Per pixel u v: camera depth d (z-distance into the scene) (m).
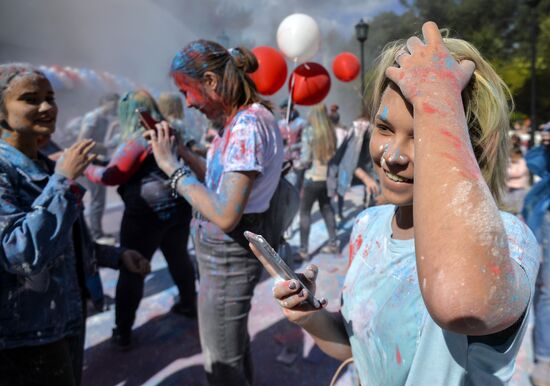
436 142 0.55
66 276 1.49
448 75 0.62
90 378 2.47
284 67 2.59
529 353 2.58
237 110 1.66
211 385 1.77
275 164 1.65
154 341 2.84
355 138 4.14
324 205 4.41
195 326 3.02
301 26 3.01
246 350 1.96
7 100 1.41
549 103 24.83
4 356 1.35
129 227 2.65
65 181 1.38
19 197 1.38
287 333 2.88
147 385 2.40
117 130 5.15
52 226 1.31
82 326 1.60
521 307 0.53
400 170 0.71
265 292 3.48
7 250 1.24
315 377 2.43
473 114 0.70
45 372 1.40
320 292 3.55
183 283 3.04
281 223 1.80
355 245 0.98
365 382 0.88
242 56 1.73
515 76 23.91
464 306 0.47
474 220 0.49
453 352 0.68
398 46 0.78
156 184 2.58
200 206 1.54
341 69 4.09
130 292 2.64
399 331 0.75
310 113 4.26
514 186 3.61
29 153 1.53
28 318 1.35
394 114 0.70
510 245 0.62
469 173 0.53
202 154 2.90
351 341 0.90
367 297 0.83
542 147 2.42
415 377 0.72
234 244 1.64
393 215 0.88
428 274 0.50
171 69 1.65
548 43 26.67
